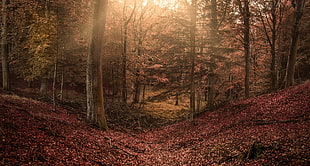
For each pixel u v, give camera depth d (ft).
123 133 56.49
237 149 33.94
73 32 63.10
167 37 66.03
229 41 73.97
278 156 26.18
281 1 75.82
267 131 37.14
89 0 63.31
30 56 60.18
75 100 81.51
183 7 63.82
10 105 41.45
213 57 63.67
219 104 74.43
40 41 50.03
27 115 38.01
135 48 98.53
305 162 23.15
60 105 65.31
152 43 93.09
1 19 65.62
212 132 50.01
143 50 98.84
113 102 86.28
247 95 70.90
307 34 87.56
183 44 62.95
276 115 44.73
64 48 63.31
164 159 39.63
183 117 82.89
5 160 20.72
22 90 81.46
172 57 69.51
